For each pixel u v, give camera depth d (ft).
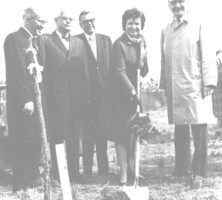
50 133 15.98
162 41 16.76
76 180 16.25
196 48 15.84
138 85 15.05
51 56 15.96
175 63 16.05
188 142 16.48
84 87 16.39
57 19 16.10
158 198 13.80
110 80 15.38
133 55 15.29
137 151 14.29
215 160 18.53
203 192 14.25
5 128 18.08
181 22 15.99
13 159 15.30
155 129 14.24
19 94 14.75
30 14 14.93
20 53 14.80
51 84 15.98
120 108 15.24
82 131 16.48
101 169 17.30
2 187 15.87
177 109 16.03
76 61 16.22
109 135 15.35
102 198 13.57
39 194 14.40
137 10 15.29
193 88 15.76
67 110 15.97
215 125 27.78
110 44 17.29
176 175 16.46
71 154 16.35
